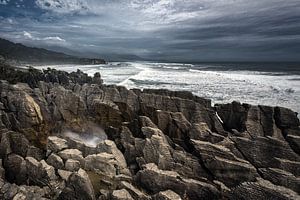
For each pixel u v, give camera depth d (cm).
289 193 895
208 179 1164
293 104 3189
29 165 1186
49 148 1380
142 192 1068
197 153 1252
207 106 1775
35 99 1895
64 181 1121
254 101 3431
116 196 966
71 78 3038
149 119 1545
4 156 1305
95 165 1249
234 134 1461
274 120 1430
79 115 1877
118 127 1750
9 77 2864
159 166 1217
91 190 1027
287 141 1286
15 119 1631
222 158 1177
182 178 1088
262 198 933
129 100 1856
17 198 1005
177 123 1520
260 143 1223
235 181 1121
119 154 1341
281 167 1129
